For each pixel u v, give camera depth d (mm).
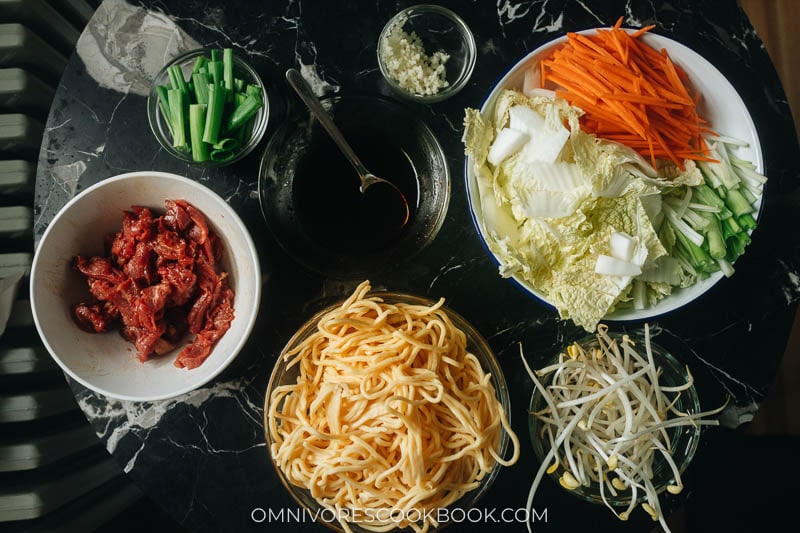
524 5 1548
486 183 1415
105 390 1350
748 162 1430
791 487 1801
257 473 1500
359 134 1534
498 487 1499
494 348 1534
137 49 1541
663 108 1384
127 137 1539
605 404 1486
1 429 1559
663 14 1552
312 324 1419
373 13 1547
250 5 1542
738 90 1560
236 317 1426
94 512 1663
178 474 1497
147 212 1411
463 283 1537
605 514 1501
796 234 1551
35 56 1636
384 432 1325
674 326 1552
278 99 1547
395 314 1425
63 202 1527
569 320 1535
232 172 1535
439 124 1550
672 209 1437
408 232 1535
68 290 1405
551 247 1397
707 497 1838
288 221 1525
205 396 1510
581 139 1375
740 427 1532
